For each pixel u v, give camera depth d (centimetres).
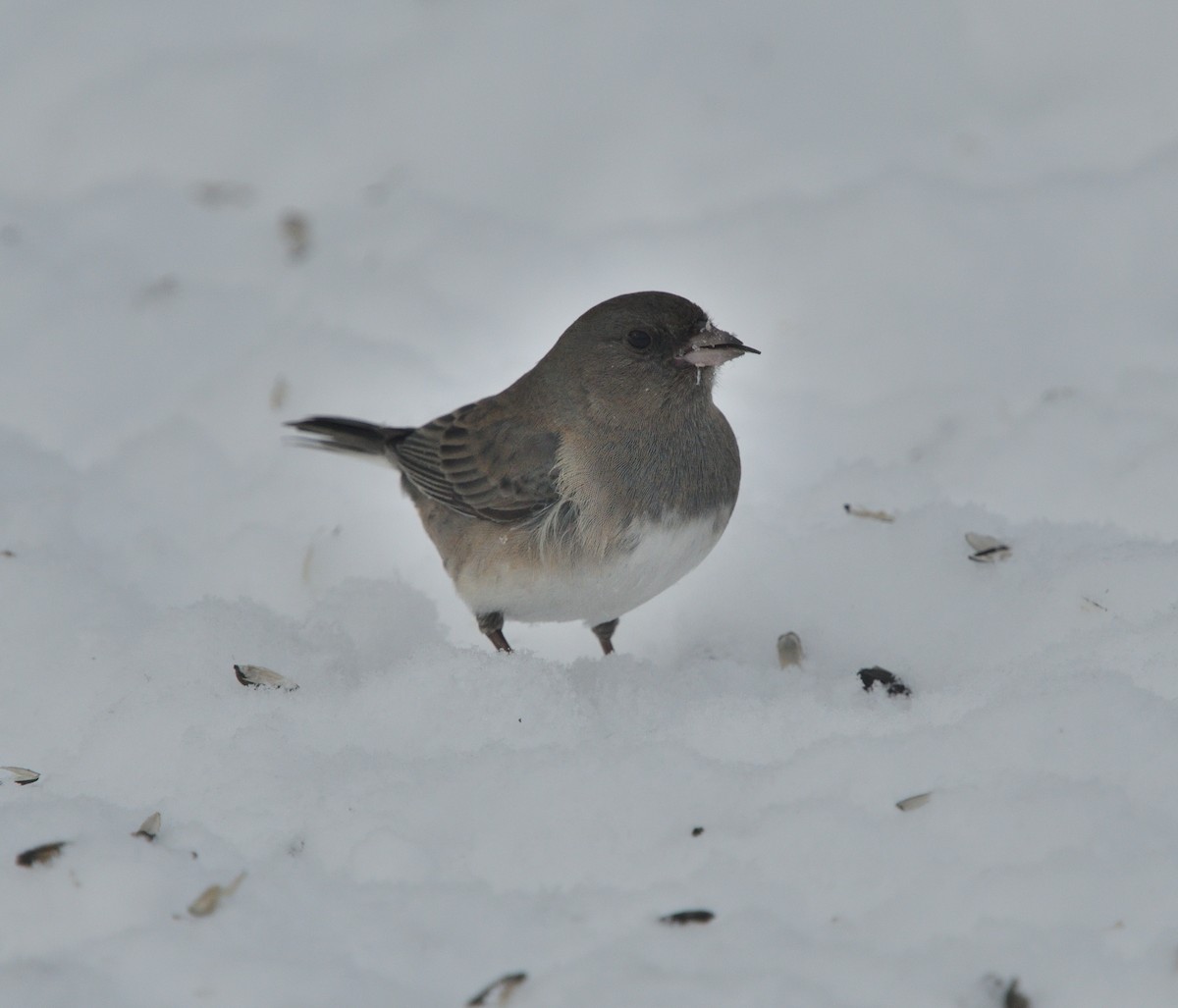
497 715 877
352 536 1256
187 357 1541
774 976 595
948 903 635
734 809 731
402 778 786
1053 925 616
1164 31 1741
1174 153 1595
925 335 1457
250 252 1700
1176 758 724
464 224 1703
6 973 625
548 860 703
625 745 796
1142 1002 576
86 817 750
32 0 2077
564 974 607
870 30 1884
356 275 1634
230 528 1291
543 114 1848
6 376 1520
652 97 1831
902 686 974
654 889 666
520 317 1567
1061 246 1532
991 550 1084
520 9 1981
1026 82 1783
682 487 1002
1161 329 1422
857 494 1224
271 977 614
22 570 1113
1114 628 905
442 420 1096
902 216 1580
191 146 1873
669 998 584
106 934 660
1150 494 1184
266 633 1017
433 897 671
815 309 1512
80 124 1905
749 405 1400
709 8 1958
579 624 1186
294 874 700
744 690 976
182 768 829
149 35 2028
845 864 669
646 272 1591
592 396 1002
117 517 1292
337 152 1850
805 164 1719
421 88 1903
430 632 1117
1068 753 736
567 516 1008
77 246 1711
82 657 995
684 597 1127
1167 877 631
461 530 1065
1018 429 1293
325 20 2044
